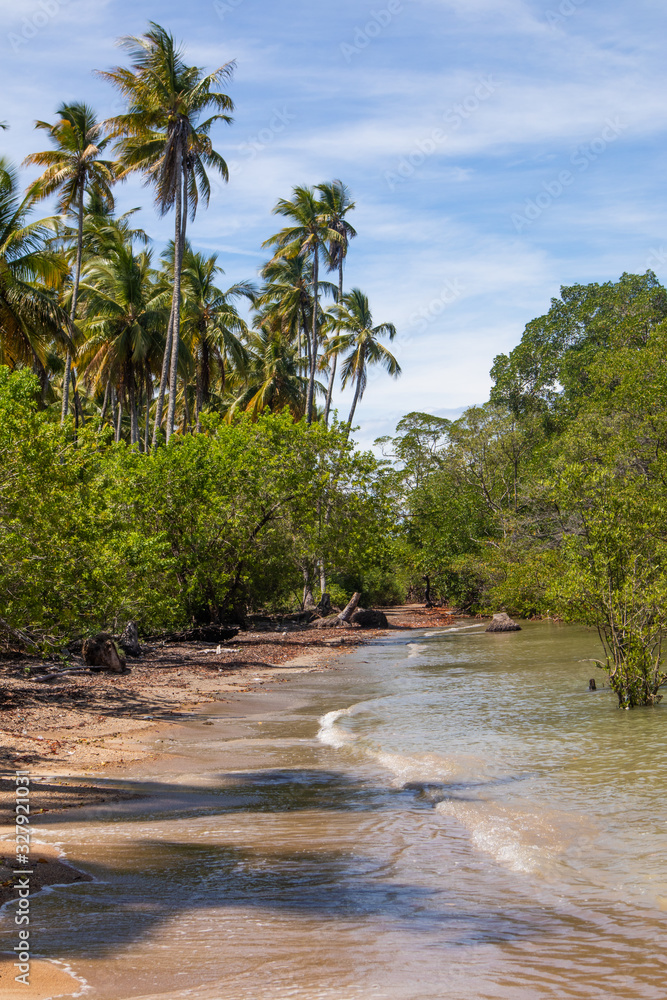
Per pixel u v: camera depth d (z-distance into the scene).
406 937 4.50
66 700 14.17
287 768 9.73
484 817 7.20
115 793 8.27
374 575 58.66
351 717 13.62
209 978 3.86
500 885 5.48
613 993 3.76
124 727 12.25
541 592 36.53
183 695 16.06
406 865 5.94
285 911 4.91
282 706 15.30
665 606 13.56
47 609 13.75
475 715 13.30
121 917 4.68
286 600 42.22
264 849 6.33
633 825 6.79
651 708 13.10
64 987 3.67
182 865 5.85
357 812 7.55
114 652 18.42
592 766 9.15
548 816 7.18
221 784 8.84
